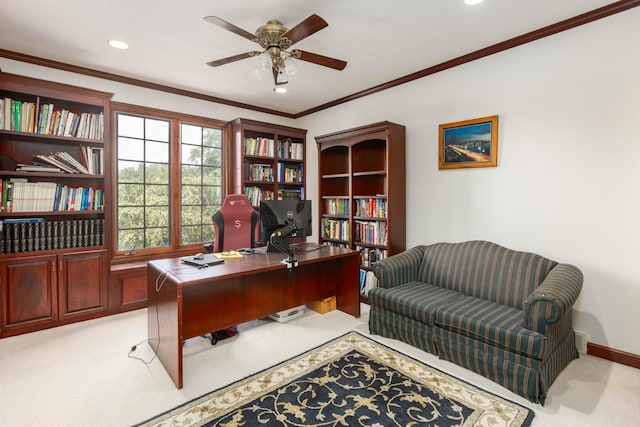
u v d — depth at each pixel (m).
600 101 2.37
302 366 2.32
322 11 2.30
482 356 2.14
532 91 2.68
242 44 2.80
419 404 1.89
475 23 2.47
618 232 2.33
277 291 2.96
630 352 2.31
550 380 2.00
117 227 3.60
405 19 2.41
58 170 3.01
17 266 2.79
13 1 2.17
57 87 2.90
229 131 4.39
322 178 4.33
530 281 2.46
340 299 3.44
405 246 3.63
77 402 1.91
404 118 3.62
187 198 4.09
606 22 2.32
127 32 2.59
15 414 1.80
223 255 2.73
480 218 3.04
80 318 3.11
